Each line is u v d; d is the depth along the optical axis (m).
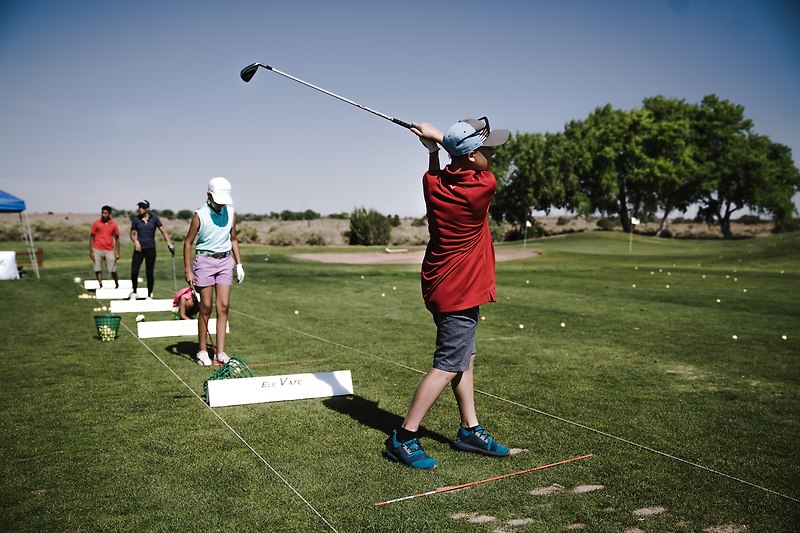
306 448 3.99
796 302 11.91
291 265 22.45
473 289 3.75
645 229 74.00
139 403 4.98
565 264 23.12
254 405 4.96
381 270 20.17
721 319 9.80
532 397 5.25
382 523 2.97
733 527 2.98
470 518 3.04
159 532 2.88
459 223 3.69
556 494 3.33
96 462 3.73
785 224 63.78
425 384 3.76
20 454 3.86
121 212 69.69
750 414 4.81
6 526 2.94
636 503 3.23
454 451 3.99
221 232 6.36
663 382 5.80
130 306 10.56
